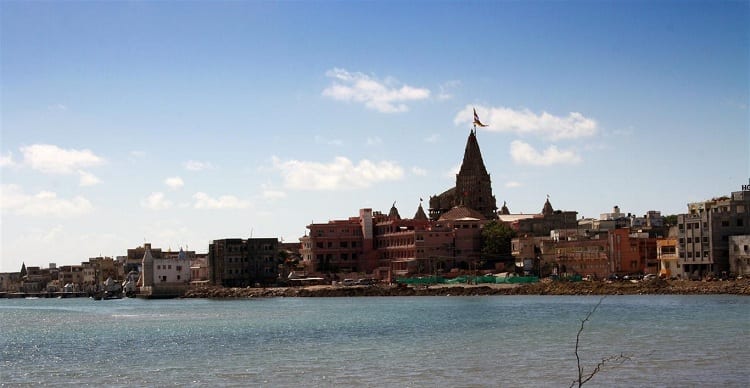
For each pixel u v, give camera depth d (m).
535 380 87.31
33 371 101.56
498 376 89.94
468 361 100.88
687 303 185.25
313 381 89.31
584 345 113.06
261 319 178.38
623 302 198.12
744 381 84.69
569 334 127.12
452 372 93.12
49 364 107.81
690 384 83.62
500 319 158.62
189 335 143.12
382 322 160.00
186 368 100.25
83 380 93.62
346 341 126.00
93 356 115.12
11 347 130.50
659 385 83.31
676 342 113.62
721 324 135.00
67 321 194.12
